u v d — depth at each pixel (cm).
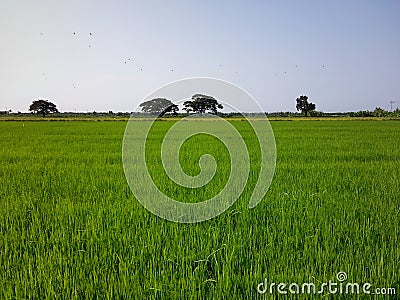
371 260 375
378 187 732
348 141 1908
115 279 350
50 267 369
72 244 432
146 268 373
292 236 447
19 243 440
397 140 1978
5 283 345
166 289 329
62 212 556
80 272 356
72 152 1422
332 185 754
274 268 358
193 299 318
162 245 436
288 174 879
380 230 464
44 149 1547
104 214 552
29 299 320
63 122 5041
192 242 432
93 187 733
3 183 801
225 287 329
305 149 1496
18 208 583
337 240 434
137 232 462
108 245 430
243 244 424
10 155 1322
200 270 365
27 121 5450
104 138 2178
